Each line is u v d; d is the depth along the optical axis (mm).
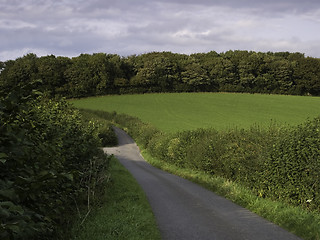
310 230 7230
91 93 101500
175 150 26172
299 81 95500
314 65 93750
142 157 41594
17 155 3561
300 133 10359
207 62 107938
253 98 90125
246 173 13234
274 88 98438
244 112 72750
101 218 6918
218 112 74688
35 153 4074
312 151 9375
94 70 102000
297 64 97750
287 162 10195
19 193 3281
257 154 12836
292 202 9930
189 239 6824
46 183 3535
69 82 100250
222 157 15945
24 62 100062
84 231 5934
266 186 11562
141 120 69562
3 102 3420
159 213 9125
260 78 98875
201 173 18359
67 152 7301
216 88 105062
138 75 105688
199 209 9789
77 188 7418
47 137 5551
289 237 7098
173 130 54188
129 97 98688
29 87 3611
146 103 90312
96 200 8625
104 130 56094
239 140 15102
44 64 98938
